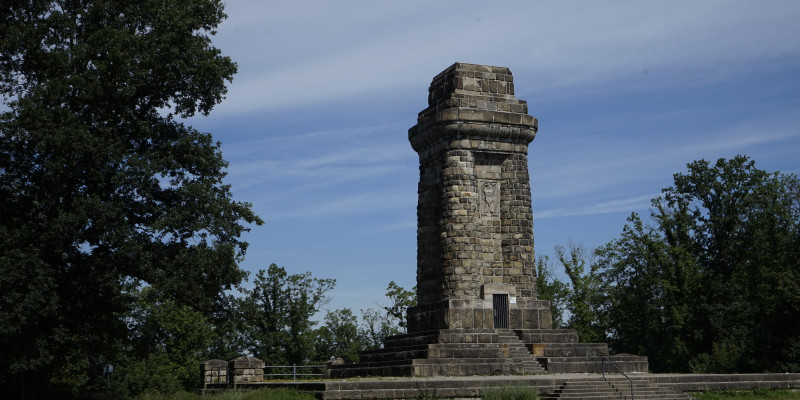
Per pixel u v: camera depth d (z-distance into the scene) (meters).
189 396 40.91
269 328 84.00
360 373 47.38
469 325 49.56
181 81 45.25
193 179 45.53
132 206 43.97
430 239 53.31
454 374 44.28
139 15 44.34
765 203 74.56
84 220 40.12
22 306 37.69
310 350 83.44
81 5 44.59
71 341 46.84
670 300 72.75
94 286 42.12
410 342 50.62
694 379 41.91
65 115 40.59
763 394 42.28
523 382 37.72
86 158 40.97
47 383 46.97
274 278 84.25
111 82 42.19
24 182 42.81
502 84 53.91
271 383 40.19
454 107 52.34
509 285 51.16
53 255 41.03
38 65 43.94
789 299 61.16
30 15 44.41
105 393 53.94
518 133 53.12
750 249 75.25
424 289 52.72
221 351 84.06
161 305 78.06
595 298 79.88
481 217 52.53
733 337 68.50
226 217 45.09
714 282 72.69
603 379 39.69
